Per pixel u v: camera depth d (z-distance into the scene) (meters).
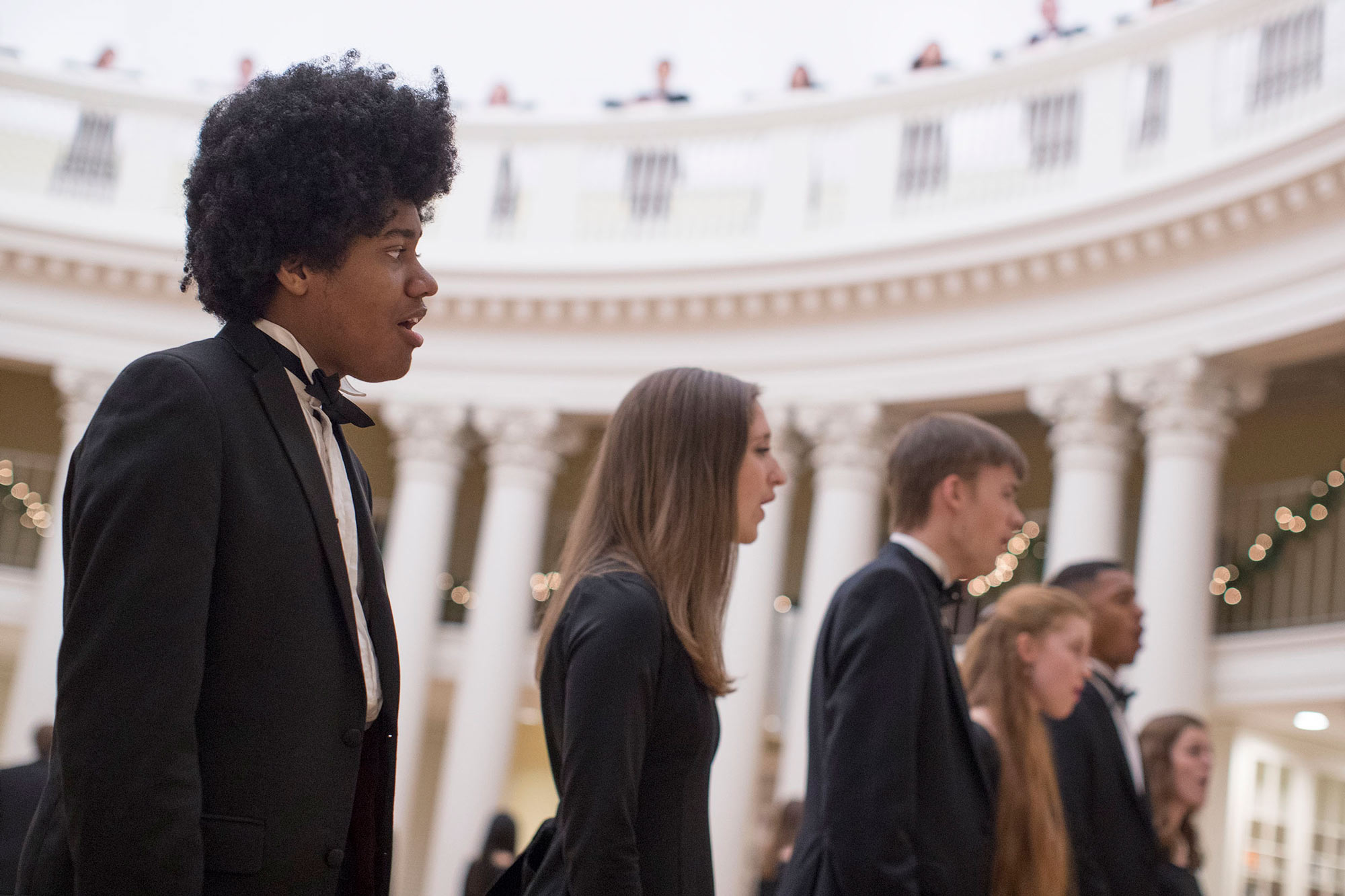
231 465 1.88
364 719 1.96
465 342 15.66
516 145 16.39
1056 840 3.17
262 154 1.99
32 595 15.66
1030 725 3.29
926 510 3.20
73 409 15.80
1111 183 13.06
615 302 15.01
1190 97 12.68
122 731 1.67
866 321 14.08
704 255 15.34
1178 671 11.34
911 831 2.69
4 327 15.84
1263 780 12.52
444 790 14.52
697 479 2.50
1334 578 12.70
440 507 15.44
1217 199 11.57
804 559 16.91
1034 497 15.41
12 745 14.51
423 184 2.11
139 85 16.78
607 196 16.05
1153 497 11.90
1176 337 12.10
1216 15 12.56
